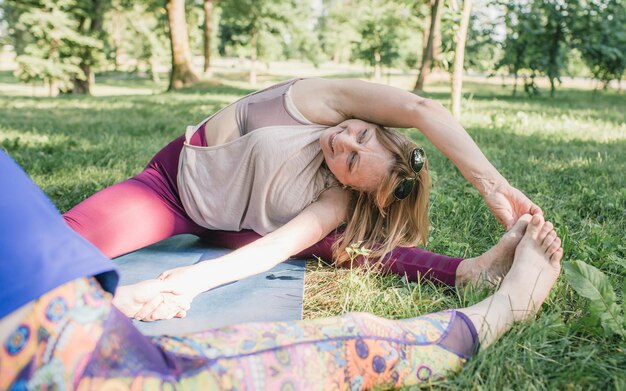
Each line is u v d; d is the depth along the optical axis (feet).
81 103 44.55
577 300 7.64
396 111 8.34
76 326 4.17
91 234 8.63
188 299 7.45
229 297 8.18
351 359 5.16
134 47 115.03
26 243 4.21
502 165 17.12
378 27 85.87
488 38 55.62
